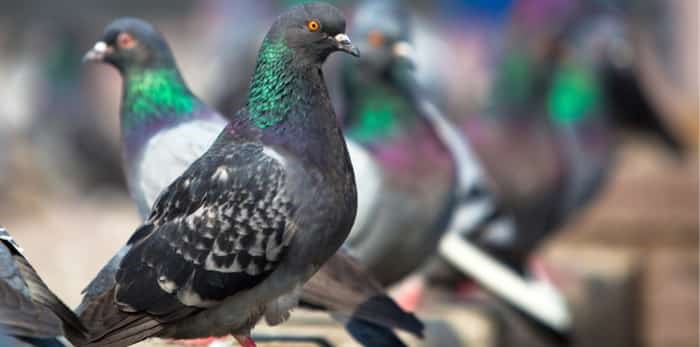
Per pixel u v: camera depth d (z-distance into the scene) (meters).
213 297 7.70
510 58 15.34
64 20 28.33
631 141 19.83
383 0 11.47
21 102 25.92
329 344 9.27
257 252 7.65
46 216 20.20
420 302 12.16
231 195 7.67
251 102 7.90
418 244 11.05
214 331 7.91
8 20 39.12
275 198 7.63
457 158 11.29
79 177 24.66
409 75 11.20
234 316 7.84
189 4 43.91
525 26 15.46
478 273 13.21
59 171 24.52
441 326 11.08
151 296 7.64
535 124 14.94
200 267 7.64
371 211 10.78
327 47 7.80
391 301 8.76
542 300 13.31
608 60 15.71
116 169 24.83
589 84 15.36
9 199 21.45
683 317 17.20
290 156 7.70
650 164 18.89
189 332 7.92
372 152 10.88
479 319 11.93
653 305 17.28
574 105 15.24
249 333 8.00
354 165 10.78
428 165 10.95
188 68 32.72
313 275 8.23
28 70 26.42
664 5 28.14
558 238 17.77
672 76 28.22
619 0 21.55
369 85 11.04
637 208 17.88
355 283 8.77
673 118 20.06
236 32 20.00
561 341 13.35
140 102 9.36
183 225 7.68
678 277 17.34
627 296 16.05
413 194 10.88
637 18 25.53
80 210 21.39
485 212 13.38
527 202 14.42
